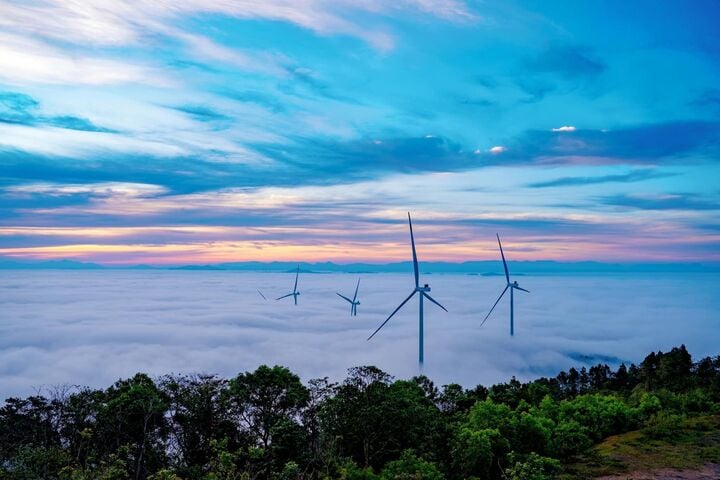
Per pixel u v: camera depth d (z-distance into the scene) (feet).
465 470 103.04
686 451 105.60
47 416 110.93
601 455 105.60
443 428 115.44
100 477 80.89
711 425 123.65
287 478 90.99
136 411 109.70
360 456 117.70
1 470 76.33
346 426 114.32
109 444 111.04
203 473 100.53
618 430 129.59
